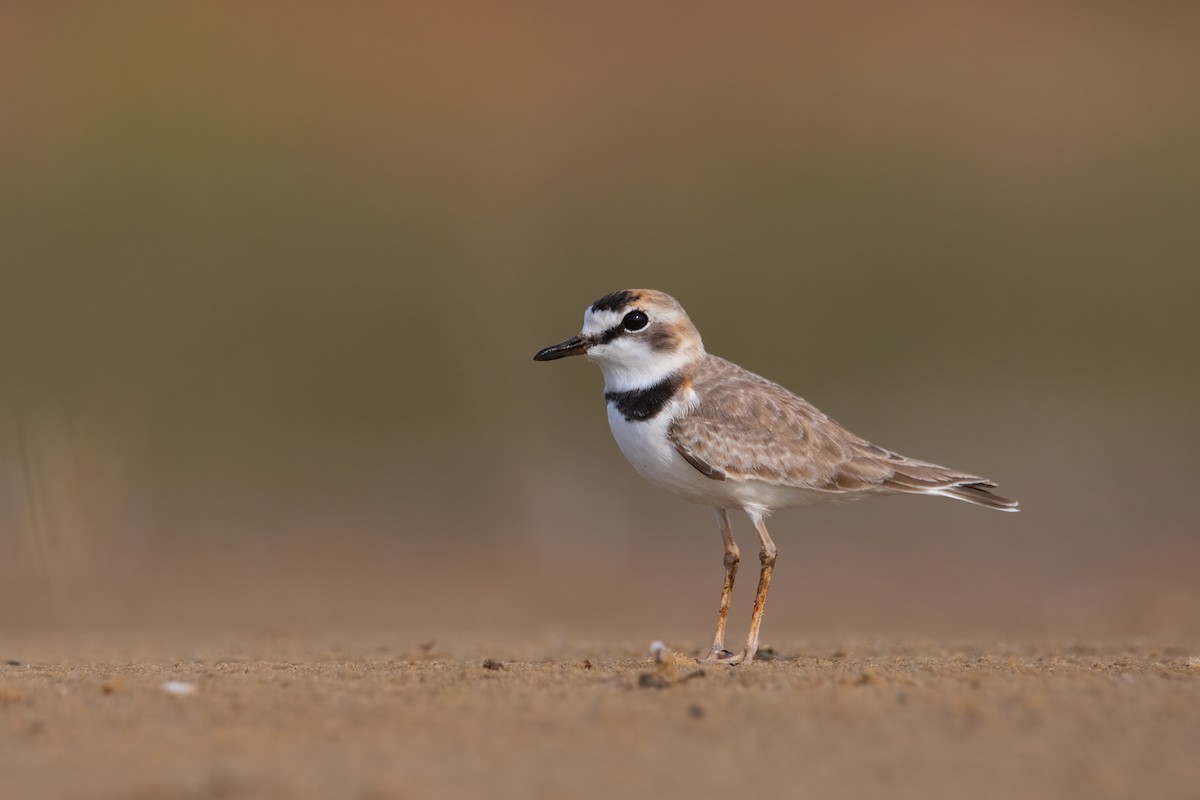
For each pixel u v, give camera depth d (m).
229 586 14.31
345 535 15.85
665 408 8.16
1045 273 19.89
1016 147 21.67
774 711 5.69
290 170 19.98
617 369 8.33
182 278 18.48
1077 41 24.12
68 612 13.16
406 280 19.00
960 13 24.52
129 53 20.92
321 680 6.61
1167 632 11.30
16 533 13.88
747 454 8.00
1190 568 14.25
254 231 19.16
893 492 8.23
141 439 16.11
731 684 6.29
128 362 17.38
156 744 5.39
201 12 21.31
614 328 8.21
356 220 19.31
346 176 20.06
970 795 4.75
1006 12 24.80
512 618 12.97
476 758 5.14
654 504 16.38
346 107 20.95
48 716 5.84
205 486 16.20
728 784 4.85
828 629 11.95
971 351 19.00
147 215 19.27
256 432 17.05
